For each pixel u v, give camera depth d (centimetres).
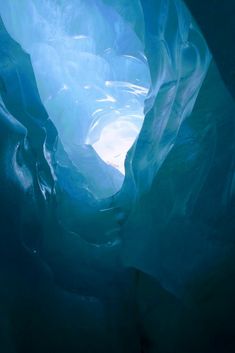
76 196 171
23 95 150
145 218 149
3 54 146
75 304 137
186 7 127
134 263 146
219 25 121
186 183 140
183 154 142
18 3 176
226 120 133
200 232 135
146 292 147
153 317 141
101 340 133
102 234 161
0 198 129
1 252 126
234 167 131
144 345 141
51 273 135
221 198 133
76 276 143
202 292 133
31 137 148
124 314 143
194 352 132
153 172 154
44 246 140
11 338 121
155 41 155
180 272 136
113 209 168
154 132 156
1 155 132
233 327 130
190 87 142
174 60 149
